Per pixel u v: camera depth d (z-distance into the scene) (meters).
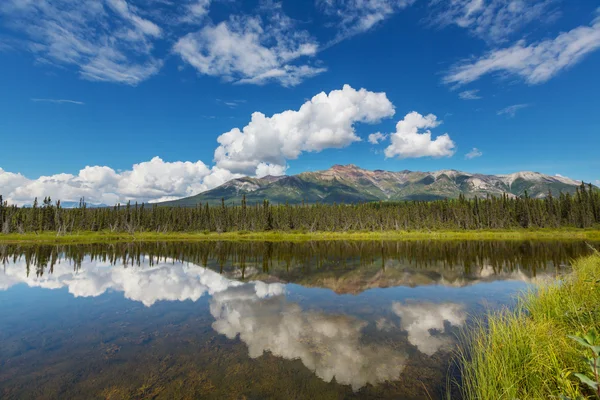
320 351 11.03
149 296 19.88
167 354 10.96
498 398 6.05
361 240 82.06
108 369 9.90
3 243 75.38
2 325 14.41
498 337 8.67
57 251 53.25
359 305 17.17
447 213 114.81
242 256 42.94
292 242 76.56
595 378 3.50
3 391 8.65
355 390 8.36
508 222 101.81
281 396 8.14
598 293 9.23
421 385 8.47
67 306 17.67
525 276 25.11
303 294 19.97
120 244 71.88
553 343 7.04
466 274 26.53
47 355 11.04
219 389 8.56
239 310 16.47
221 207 129.62
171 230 113.12
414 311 15.84
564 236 78.00
